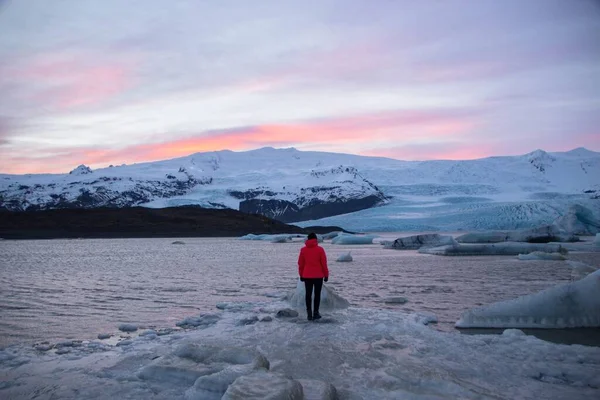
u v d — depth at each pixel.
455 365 5.04
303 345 5.94
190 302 10.45
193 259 27.25
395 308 9.33
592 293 7.81
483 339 6.23
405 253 33.00
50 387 4.48
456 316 8.49
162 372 4.69
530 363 5.13
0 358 5.59
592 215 63.12
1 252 38.09
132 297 11.24
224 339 6.35
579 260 23.39
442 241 38.56
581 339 6.69
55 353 5.91
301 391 3.86
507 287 12.58
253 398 3.50
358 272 17.52
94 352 5.93
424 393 4.13
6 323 8.14
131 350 5.93
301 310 8.77
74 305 10.09
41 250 41.91
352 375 4.71
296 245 53.72
